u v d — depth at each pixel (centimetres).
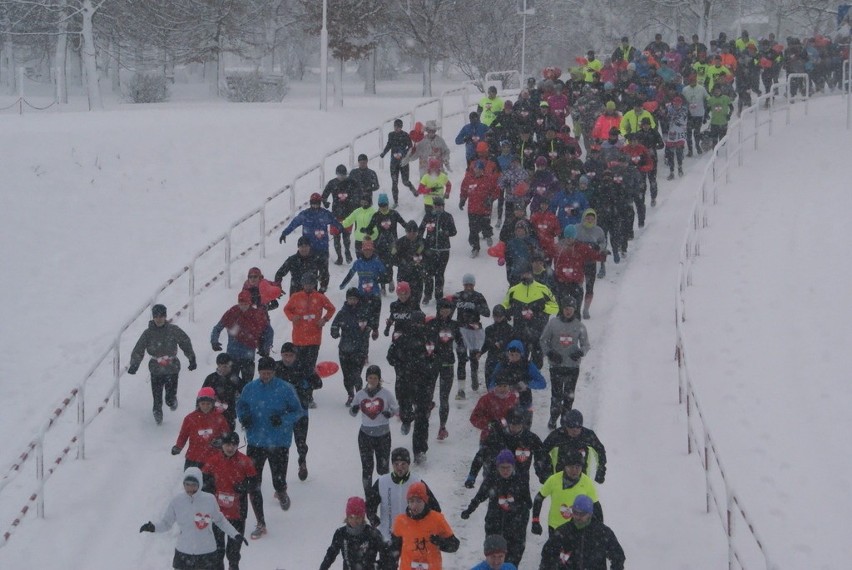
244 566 1934
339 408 2559
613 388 2556
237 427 2455
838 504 2044
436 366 2270
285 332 2916
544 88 4600
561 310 2323
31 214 3903
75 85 9612
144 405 2594
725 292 3089
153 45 8650
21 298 3450
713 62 5134
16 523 2059
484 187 3369
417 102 6700
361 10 7550
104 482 2253
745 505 2044
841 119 5047
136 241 3919
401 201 3944
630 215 3469
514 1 7819
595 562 1599
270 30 9500
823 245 3372
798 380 2544
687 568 1859
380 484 1761
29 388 2916
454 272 3316
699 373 2608
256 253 3631
